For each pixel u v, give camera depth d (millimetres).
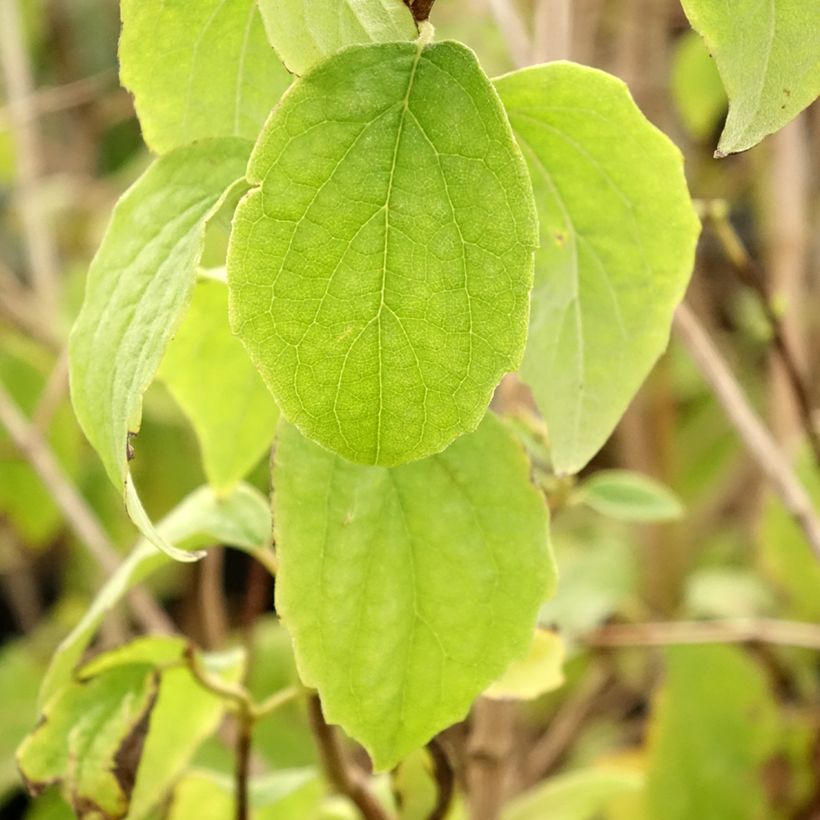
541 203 253
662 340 257
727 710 483
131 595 468
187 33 240
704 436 767
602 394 260
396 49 205
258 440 296
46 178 919
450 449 246
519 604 247
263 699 522
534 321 259
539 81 235
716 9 203
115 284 236
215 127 248
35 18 899
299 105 204
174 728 303
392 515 245
